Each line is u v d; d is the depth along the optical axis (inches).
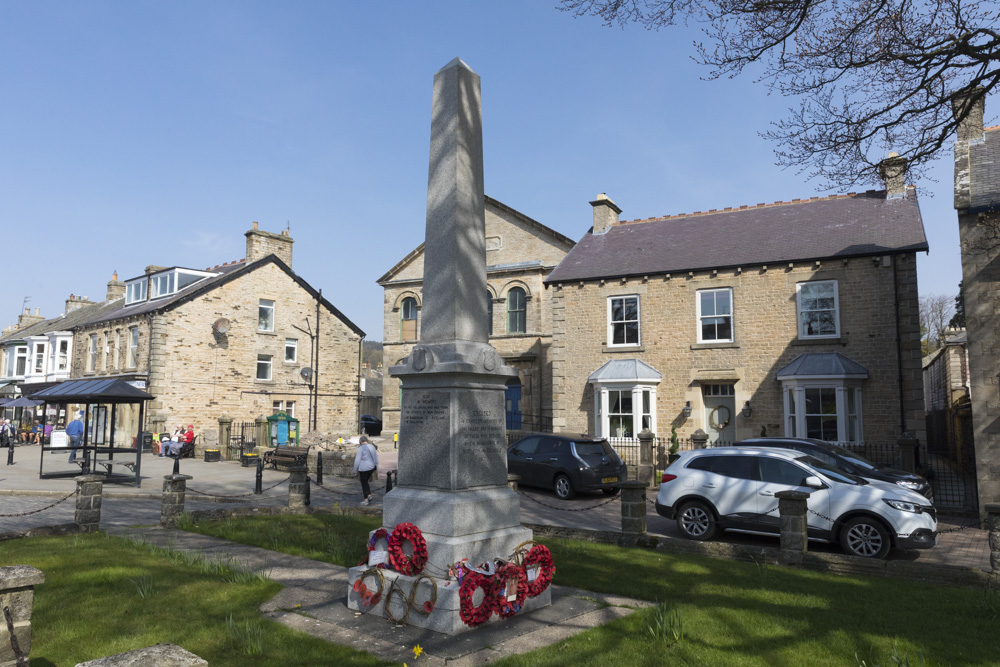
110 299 1726.1
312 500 655.1
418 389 286.7
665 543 410.9
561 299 970.1
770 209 985.5
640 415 885.8
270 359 1364.4
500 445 292.0
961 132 690.2
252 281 1342.3
